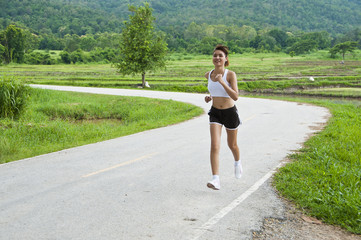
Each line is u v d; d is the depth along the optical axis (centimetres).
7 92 1504
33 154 800
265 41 18912
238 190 525
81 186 542
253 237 373
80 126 1448
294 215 436
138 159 731
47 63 11944
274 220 420
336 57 13662
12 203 465
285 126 1205
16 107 1513
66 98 2420
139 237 365
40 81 4553
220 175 606
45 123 1371
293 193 496
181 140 963
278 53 17300
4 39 11194
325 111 1708
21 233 372
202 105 2119
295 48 16462
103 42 16425
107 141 964
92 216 420
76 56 12500
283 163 682
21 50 11525
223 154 774
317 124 1242
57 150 845
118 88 3750
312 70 7844
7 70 7769
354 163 673
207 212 437
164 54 3866
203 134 1065
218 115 494
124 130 1216
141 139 992
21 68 8862
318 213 430
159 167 663
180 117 1573
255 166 667
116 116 1945
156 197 491
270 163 688
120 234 372
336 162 671
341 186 509
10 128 1221
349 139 898
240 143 906
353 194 476
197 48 16762
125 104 2173
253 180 576
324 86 4953
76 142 976
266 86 4694
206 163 692
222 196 498
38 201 473
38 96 2378
